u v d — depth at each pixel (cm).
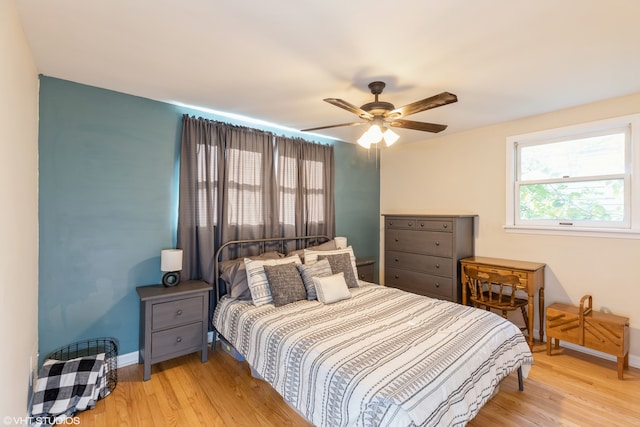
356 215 456
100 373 213
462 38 174
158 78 229
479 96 265
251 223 329
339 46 183
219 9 149
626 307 271
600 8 147
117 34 171
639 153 262
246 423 193
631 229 264
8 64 137
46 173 225
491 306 310
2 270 130
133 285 266
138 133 268
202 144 297
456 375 160
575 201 304
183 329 258
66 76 226
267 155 343
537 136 321
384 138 236
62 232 233
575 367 264
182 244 285
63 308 233
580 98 271
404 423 129
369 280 417
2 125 129
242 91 253
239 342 242
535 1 142
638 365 263
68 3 145
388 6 146
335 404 154
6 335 136
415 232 392
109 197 254
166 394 222
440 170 411
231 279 281
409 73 218
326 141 418
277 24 161
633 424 192
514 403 214
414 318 229
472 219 377
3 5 127
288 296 269
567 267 305
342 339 192
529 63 204
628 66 209
